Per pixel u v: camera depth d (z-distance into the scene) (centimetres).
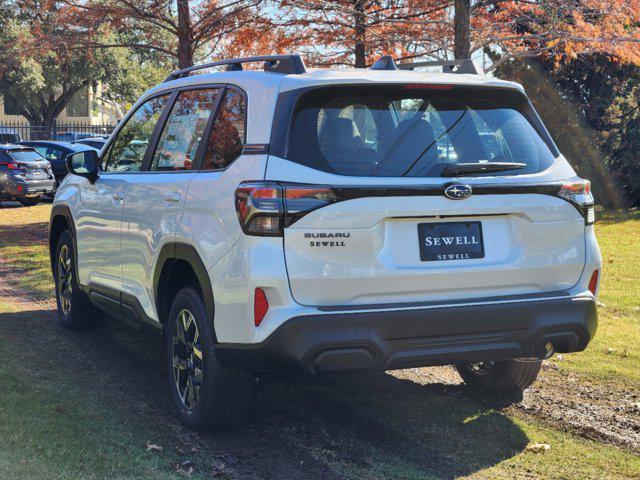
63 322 695
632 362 642
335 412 497
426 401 525
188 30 1395
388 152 406
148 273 502
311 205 387
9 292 864
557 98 2030
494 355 416
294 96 408
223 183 422
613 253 1263
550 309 421
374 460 421
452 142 419
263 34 1299
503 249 421
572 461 431
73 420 445
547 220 428
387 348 392
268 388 541
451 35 1226
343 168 396
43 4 1480
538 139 446
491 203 413
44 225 1645
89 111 5559
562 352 441
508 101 448
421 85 422
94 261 606
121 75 4500
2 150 2122
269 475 398
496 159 425
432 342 400
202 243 429
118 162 588
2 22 3247
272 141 404
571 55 1216
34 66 4203
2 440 400
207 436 449
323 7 1172
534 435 470
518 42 1373
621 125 2045
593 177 2047
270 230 387
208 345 431
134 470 380
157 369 581
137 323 542
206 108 481
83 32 1487
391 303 400
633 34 1184
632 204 2069
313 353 384
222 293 410
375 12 1252
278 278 386
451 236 409
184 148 491
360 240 393
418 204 399
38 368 562
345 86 412
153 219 493
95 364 585
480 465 421
